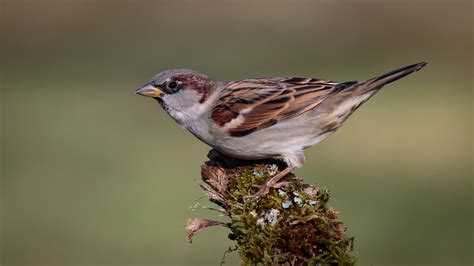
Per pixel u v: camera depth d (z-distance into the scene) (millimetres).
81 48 22750
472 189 12367
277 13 24578
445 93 18578
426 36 22891
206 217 11430
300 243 4926
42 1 25797
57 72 21094
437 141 15023
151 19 24156
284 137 6676
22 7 25219
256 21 24016
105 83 19938
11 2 25172
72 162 14320
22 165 14352
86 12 24984
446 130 15703
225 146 6781
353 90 6695
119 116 17531
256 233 5055
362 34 23000
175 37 22969
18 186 13180
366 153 14422
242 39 22547
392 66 20516
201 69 19984
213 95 6914
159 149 14891
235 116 6691
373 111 17266
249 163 6844
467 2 25000
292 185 5270
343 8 24844
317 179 12734
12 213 12180
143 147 15133
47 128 16812
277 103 6660
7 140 15875
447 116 16562
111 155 14719
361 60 21234
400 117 16719
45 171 13852
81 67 21312
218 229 10992
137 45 22328
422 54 21812
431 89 19031
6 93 19312
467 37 22734
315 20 23891
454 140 15086
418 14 24094
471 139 15086
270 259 4922
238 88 6855
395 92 19016
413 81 19984
